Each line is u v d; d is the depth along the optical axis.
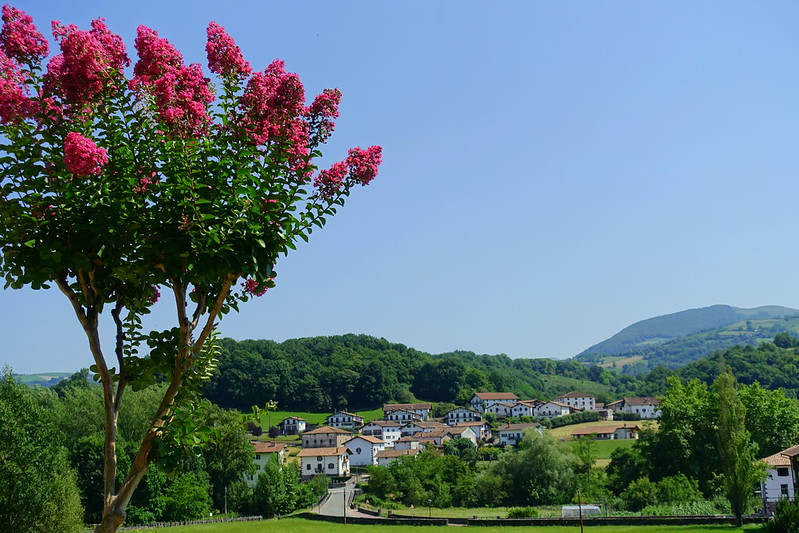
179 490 72.50
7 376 37.97
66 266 7.67
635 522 59.41
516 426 162.75
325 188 9.01
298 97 8.39
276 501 80.44
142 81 8.04
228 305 9.62
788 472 64.31
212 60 8.29
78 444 65.31
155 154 8.12
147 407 71.88
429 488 91.25
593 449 104.25
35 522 35.94
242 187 8.03
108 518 7.64
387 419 188.75
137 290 8.72
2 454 35.38
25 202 7.66
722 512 66.56
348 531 60.09
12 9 7.75
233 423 9.19
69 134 7.01
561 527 59.44
